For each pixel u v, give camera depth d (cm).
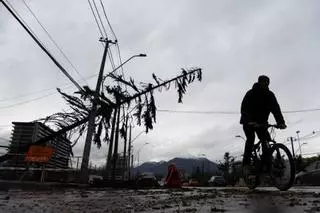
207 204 442
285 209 354
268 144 651
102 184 1497
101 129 1731
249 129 671
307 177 2048
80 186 1345
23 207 485
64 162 1777
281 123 650
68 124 1692
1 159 1628
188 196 619
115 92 1748
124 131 1811
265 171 652
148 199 599
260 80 670
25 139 1655
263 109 675
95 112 1695
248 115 665
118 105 1777
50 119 1669
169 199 567
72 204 528
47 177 1672
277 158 627
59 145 1717
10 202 571
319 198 461
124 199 614
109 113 1758
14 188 1110
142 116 1784
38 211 434
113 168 2416
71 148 1697
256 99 670
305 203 396
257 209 366
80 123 1698
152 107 1789
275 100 670
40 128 1684
